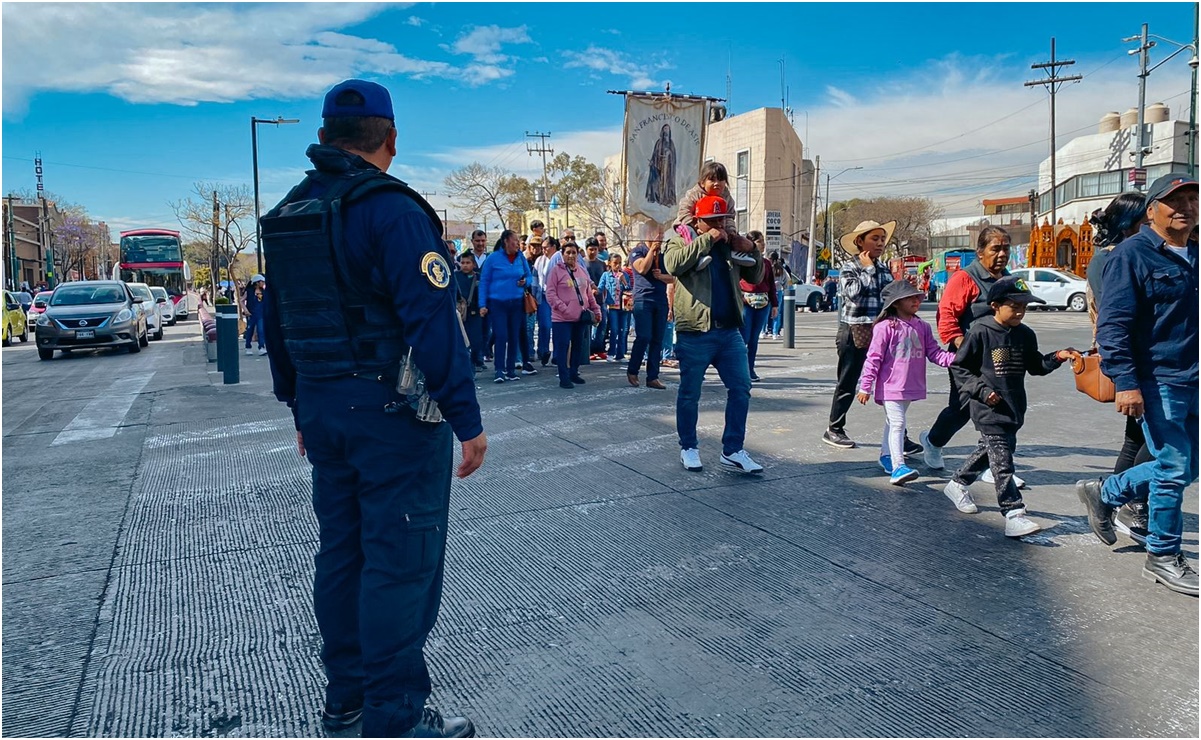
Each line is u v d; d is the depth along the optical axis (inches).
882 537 173.9
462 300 97.0
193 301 1720.0
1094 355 169.5
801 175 2126.0
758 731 103.3
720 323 220.2
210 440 281.0
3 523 191.5
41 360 682.8
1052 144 1617.9
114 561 165.9
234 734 104.5
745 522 184.1
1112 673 116.3
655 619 135.9
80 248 3152.1
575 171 2333.9
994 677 115.6
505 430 285.7
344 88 97.4
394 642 92.9
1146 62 1202.6
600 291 510.3
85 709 110.3
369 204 89.7
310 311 91.4
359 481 94.4
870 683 114.5
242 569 161.0
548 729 104.5
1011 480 172.2
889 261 533.3
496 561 162.7
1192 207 136.4
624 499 202.2
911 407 320.8
